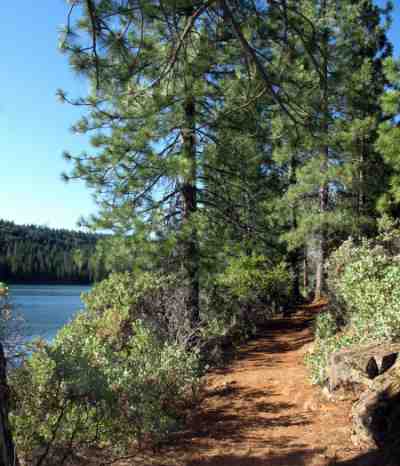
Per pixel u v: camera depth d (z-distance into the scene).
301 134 7.71
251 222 12.79
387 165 15.65
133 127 10.12
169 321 10.36
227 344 12.70
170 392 7.01
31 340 5.71
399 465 4.38
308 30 6.51
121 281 11.05
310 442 5.67
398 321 6.92
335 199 17.78
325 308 12.85
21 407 5.22
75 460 5.77
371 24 16.92
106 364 6.39
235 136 10.72
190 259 10.76
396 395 5.28
